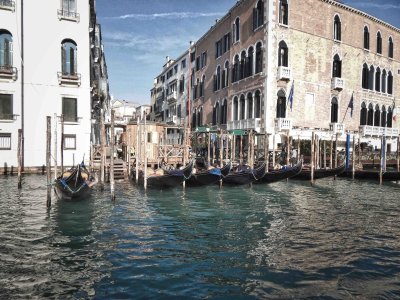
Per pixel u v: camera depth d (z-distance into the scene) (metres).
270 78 22.98
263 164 17.84
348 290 5.91
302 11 24.33
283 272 6.67
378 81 29.61
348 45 26.86
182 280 6.33
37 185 16.52
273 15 23.02
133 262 7.16
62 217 10.70
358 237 8.95
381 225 10.19
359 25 27.59
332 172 19.14
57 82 21.16
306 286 6.07
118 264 7.04
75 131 21.70
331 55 25.86
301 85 24.30
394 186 18.56
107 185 17.33
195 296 5.73
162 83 51.88
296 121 24.09
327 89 25.64
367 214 11.70
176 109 43.88
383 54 29.81
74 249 7.88
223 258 7.42
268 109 22.95
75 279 6.32
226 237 8.95
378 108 29.59
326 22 25.56
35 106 20.70
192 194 15.38
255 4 24.61
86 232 9.20
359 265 7.01
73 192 12.48
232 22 28.03
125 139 23.55
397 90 31.36
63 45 21.50
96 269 6.78
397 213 11.89
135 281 6.27
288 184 19.05
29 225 9.75
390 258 7.42
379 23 29.17
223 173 16.92
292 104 23.86
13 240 8.42
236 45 27.44
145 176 15.05
